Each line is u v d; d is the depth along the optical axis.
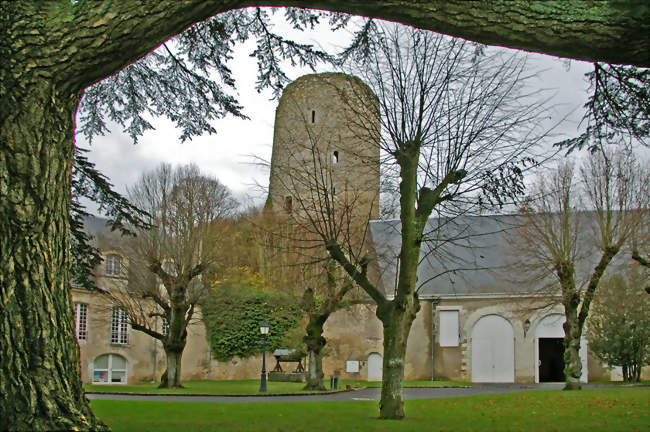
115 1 4.66
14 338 4.65
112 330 29.00
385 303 10.26
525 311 25.66
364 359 31.47
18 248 4.74
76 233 12.01
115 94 9.64
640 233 20.86
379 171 12.74
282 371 29.19
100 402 12.71
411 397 18.30
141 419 9.40
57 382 4.81
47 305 4.84
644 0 4.62
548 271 24.02
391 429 8.43
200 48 8.93
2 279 4.64
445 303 31.02
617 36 4.80
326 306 21.30
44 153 4.85
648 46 4.86
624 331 25.56
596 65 7.30
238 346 31.42
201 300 28.09
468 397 15.38
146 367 30.30
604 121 7.93
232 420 9.47
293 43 8.81
